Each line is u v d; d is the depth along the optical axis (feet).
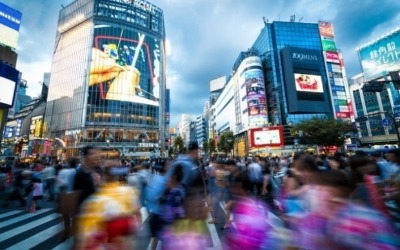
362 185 11.25
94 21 225.35
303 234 7.61
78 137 201.16
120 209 7.66
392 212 13.64
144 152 212.84
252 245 7.38
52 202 37.17
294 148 181.88
